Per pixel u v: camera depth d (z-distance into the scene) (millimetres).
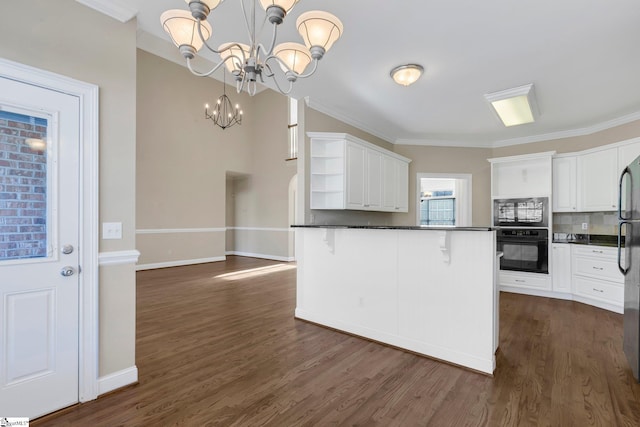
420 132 5016
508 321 3521
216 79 8078
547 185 4699
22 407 1733
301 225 3459
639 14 2100
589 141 4613
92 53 1980
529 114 3848
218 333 3143
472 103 3777
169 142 7176
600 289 3980
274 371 2369
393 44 2523
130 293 2164
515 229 4844
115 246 2090
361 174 4062
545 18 2160
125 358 2135
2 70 1652
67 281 1891
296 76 1839
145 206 6781
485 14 2135
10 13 1688
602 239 4379
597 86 3254
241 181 9359
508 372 2365
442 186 8898
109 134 2059
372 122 4523
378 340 2934
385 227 2869
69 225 1898
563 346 2832
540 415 1844
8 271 1695
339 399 2008
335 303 3271
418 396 2047
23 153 1744
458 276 2529
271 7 1364
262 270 6785
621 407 1915
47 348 1819
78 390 1923
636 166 2287
